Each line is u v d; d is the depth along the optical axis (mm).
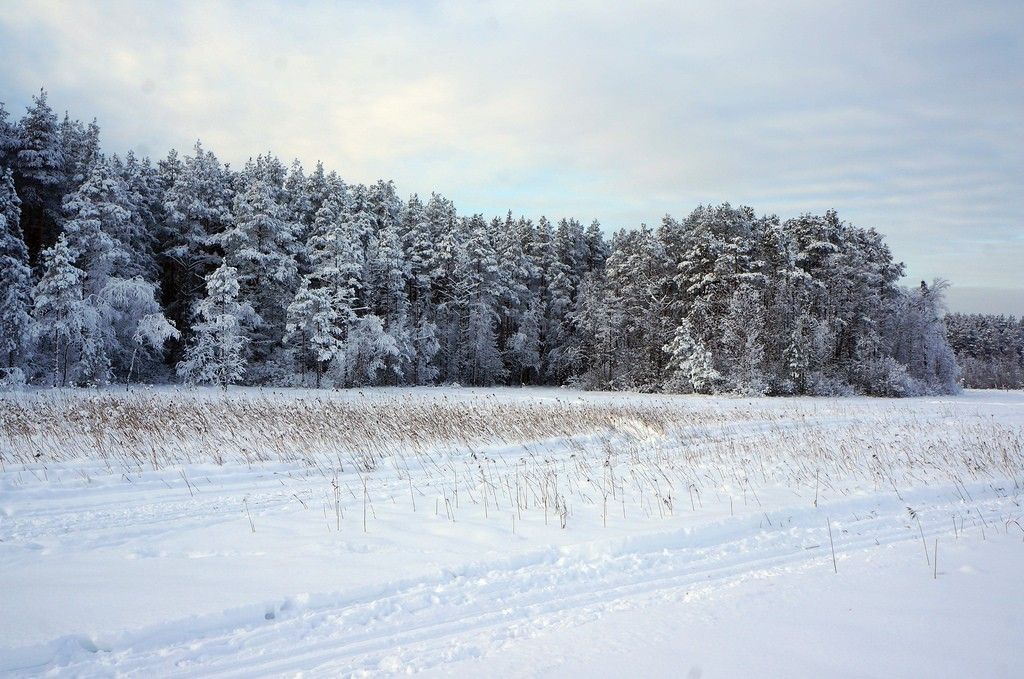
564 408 22000
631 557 6312
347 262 42094
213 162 46969
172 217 41250
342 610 4930
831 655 3914
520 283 55688
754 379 40250
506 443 14430
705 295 45656
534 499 9008
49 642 4246
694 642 4176
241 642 4387
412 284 49250
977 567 5777
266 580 5562
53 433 13008
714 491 9516
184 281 43094
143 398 19125
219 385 36094
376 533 7227
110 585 5410
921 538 6906
